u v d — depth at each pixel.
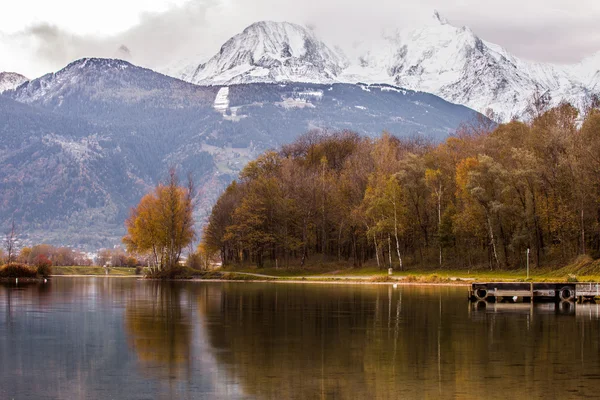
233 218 182.12
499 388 47.19
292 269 172.12
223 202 199.75
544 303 94.31
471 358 55.78
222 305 92.50
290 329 69.75
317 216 178.75
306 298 101.94
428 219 156.88
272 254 186.88
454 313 81.94
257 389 47.25
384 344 61.53
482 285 96.06
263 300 99.44
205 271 173.50
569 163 124.56
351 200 169.75
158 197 179.12
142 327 71.50
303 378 49.84
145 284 152.12
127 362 54.75
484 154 147.75
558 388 47.16
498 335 65.88
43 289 132.88
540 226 133.50
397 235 156.88
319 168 192.50
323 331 68.44
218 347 60.28
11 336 65.88
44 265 185.25
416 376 50.25
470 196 139.12
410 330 68.88
